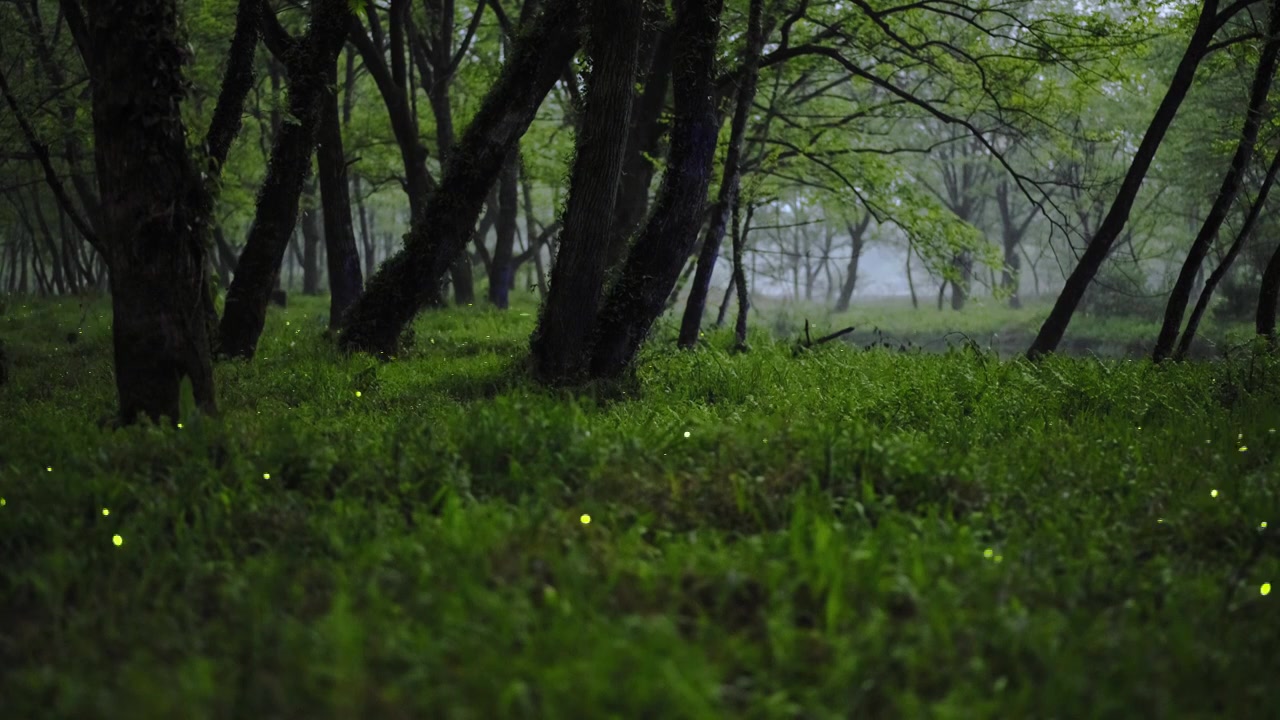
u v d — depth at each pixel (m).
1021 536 6.27
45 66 24.77
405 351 16.72
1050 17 19.70
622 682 4.05
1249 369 12.80
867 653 4.46
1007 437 9.42
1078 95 21.31
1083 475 7.79
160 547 5.93
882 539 5.85
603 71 12.24
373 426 9.17
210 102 30.28
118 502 6.53
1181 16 18.20
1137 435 9.38
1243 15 26.80
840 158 25.81
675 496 6.62
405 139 22.97
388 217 62.84
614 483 6.83
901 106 27.03
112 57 8.39
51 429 8.70
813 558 5.27
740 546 5.75
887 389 11.51
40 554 5.84
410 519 6.57
